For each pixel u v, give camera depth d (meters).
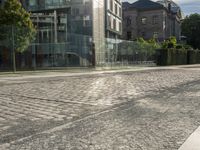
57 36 39.84
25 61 37.53
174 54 54.00
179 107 9.55
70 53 39.75
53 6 46.28
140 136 6.29
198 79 20.14
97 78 22.02
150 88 14.91
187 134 6.40
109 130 6.81
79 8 46.31
